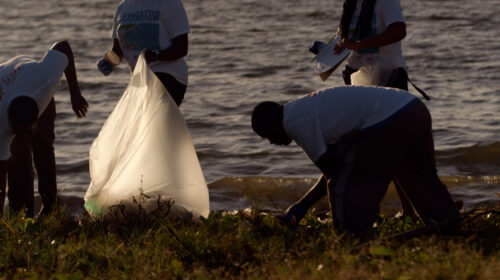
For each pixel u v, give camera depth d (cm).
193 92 2483
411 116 710
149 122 827
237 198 1321
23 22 4794
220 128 1964
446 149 1630
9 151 845
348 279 589
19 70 830
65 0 5956
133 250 712
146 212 823
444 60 3000
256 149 1711
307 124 710
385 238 686
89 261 700
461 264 600
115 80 2748
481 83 2511
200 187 836
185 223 802
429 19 4225
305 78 2695
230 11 4991
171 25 931
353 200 715
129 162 837
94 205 859
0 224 836
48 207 991
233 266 662
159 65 942
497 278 568
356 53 895
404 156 725
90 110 2256
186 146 827
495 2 4844
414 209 794
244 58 3212
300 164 1577
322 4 5119
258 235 752
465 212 878
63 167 1595
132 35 938
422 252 649
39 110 837
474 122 1912
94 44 3853
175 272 651
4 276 670
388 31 842
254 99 2356
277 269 638
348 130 714
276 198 1316
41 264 700
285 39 3759
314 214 964
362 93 720
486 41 3466
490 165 1532
